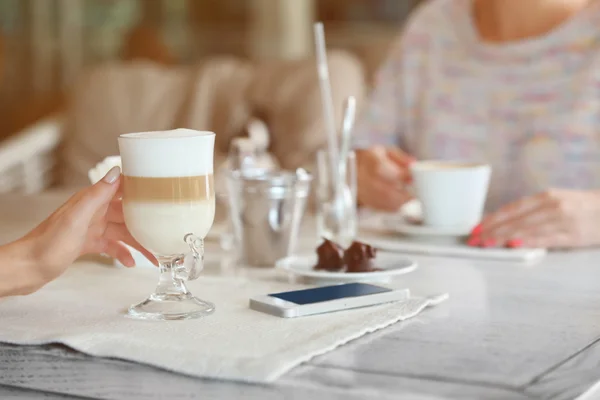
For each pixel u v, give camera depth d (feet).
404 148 7.52
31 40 21.70
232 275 4.21
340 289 3.59
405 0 21.38
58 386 2.96
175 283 3.53
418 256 4.72
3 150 10.02
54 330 3.14
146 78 10.96
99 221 3.75
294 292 3.54
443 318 3.32
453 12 7.21
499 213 4.87
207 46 23.35
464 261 4.55
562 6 6.68
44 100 21.45
